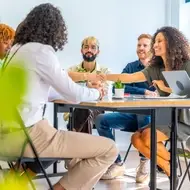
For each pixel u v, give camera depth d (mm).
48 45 1750
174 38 2607
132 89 3406
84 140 1748
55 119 2916
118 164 3279
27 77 417
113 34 4766
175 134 2055
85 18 4609
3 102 386
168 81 2260
